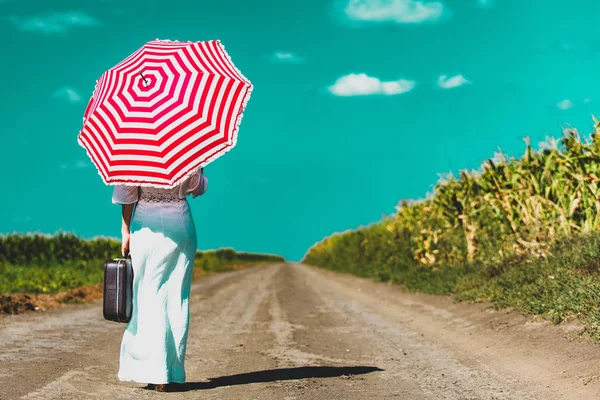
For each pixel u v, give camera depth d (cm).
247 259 7650
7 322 976
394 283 1869
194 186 523
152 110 492
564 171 1070
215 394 514
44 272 1861
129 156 492
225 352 760
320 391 528
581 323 707
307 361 687
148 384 553
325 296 1675
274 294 1802
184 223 522
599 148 1028
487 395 506
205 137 496
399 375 599
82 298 1463
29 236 2567
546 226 1108
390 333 913
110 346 769
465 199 1546
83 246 2686
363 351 755
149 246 513
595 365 548
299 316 1187
